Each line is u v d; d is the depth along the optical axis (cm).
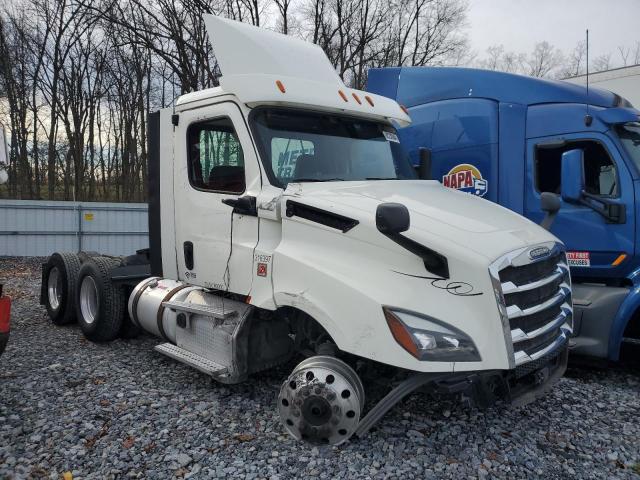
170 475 331
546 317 380
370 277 343
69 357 568
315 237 374
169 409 427
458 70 655
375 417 344
